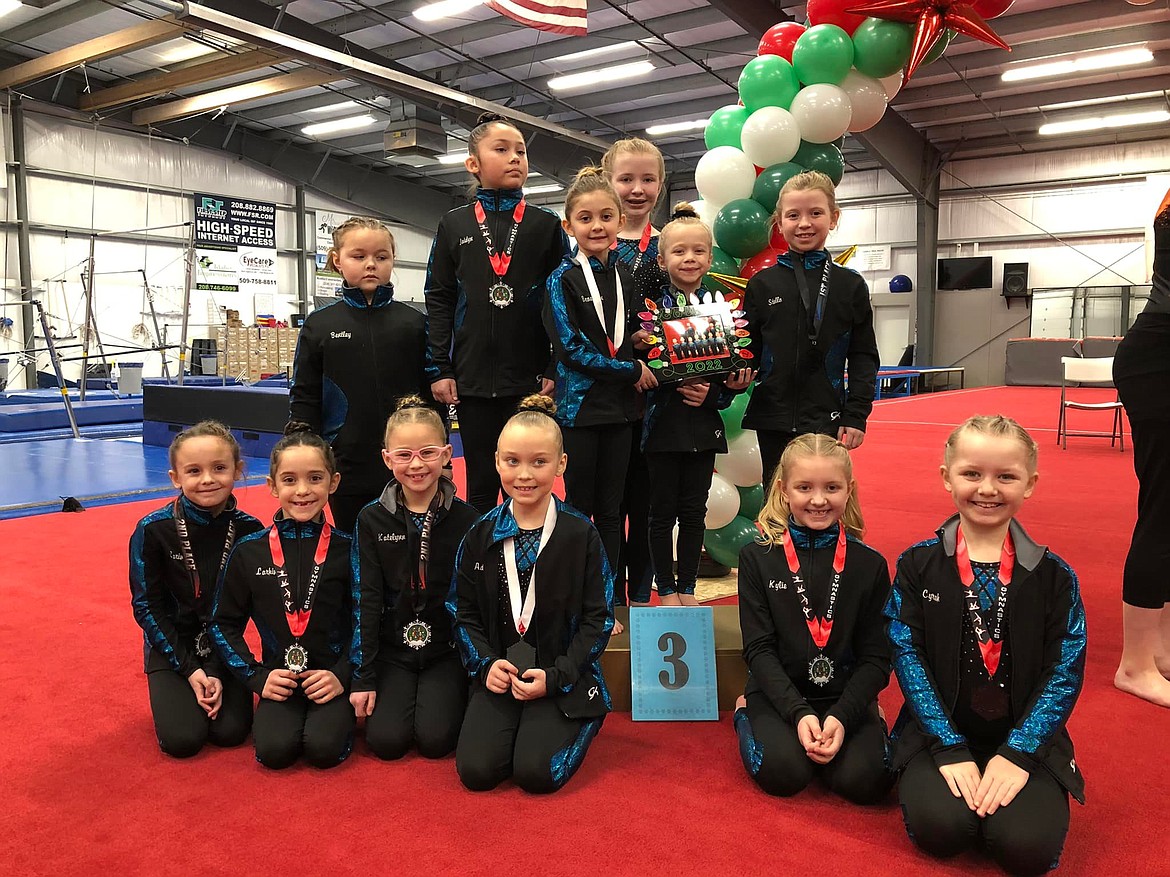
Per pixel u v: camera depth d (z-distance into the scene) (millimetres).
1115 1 11391
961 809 1572
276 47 10070
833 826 1725
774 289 2771
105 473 6309
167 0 9023
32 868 1553
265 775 1946
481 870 1546
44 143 14320
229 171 17281
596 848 1625
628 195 2953
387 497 2176
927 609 1780
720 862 1581
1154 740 2102
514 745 1924
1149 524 2336
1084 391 16234
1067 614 1701
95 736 2145
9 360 12750
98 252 15109
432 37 12719
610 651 2371
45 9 12023
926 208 18406
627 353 2686
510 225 2801
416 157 17031
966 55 13289
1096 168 17641
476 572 2082
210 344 14289
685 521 2812
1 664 2627
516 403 2805
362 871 1543
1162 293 2264
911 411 12484
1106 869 1569
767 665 1946
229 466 2207
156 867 1558
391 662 2201
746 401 3287
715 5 10156
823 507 1955
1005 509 1709
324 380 2623
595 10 11688
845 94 3471
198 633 2260
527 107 15750
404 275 20766
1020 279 18203
